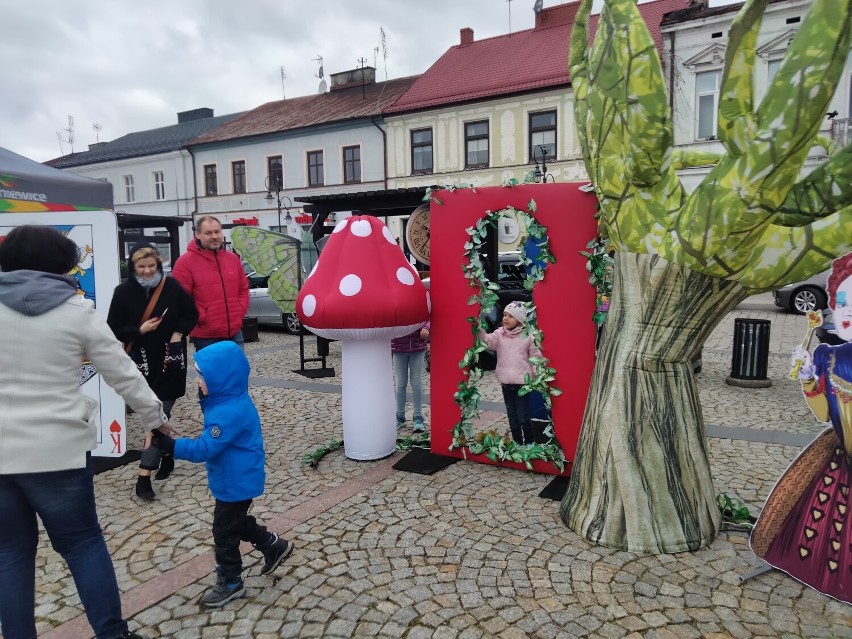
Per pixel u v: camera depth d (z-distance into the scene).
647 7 20.39
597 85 3.13
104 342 2.36
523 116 20.36
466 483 4.28
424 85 23.23
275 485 4.32
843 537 2.63
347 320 4.38
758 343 7.17
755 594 2.83
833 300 2.64
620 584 2.93
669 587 2.89
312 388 7.50
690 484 3.27
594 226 4.06
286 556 3.08
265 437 5.51
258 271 8.30
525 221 4.30
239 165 26.84
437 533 3.50
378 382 4.74
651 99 2.84
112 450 4.58
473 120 21.27
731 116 2.62
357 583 2.99
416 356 5.54
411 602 2.81
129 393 2.44
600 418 3.39
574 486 3.58
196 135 30.03
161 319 4.27
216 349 2.78
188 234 28.27
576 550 3.27
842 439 2.66
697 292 3.05
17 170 5.68
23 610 2.25
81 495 2.30
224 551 2.81
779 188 2.53
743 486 4.18
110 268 4.54
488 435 4.68
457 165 21.73
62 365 2.24
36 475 2.18
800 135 2.39
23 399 2.17
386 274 4.47
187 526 3.70
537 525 3.59
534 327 4.31
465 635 2.56
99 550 2.39
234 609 2.80
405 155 22.77
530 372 4.50
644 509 3.23
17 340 2.17
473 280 4.55
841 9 2.24
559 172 19.98
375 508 3.87
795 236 2.80
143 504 4.04
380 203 10.42
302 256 8.54
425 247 8.06
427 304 4.68
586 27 3.49
